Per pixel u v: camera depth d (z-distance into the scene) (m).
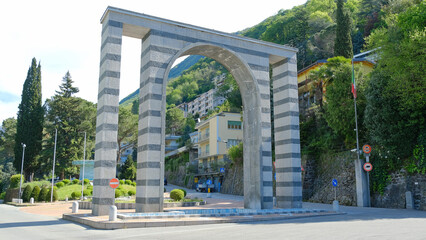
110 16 20.48
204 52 23.83
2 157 77.56
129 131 68.62
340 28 46.16
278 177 25.27
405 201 25.44
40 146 58.62
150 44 21.11
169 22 21.78
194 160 70.50
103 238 11.34
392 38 27.12
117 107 19.94
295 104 25.52
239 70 24.81
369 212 22.05
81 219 17.14
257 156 23.52
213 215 18.06
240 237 10.88
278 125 25.86
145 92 20.98
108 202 18.89
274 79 26.91
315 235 10.90
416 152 25.28
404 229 12.08
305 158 36.78
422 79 24.09
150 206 19.38
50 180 63.16
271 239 10.20
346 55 44.94
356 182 28.59
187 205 28.70
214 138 59.66
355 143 32.12
